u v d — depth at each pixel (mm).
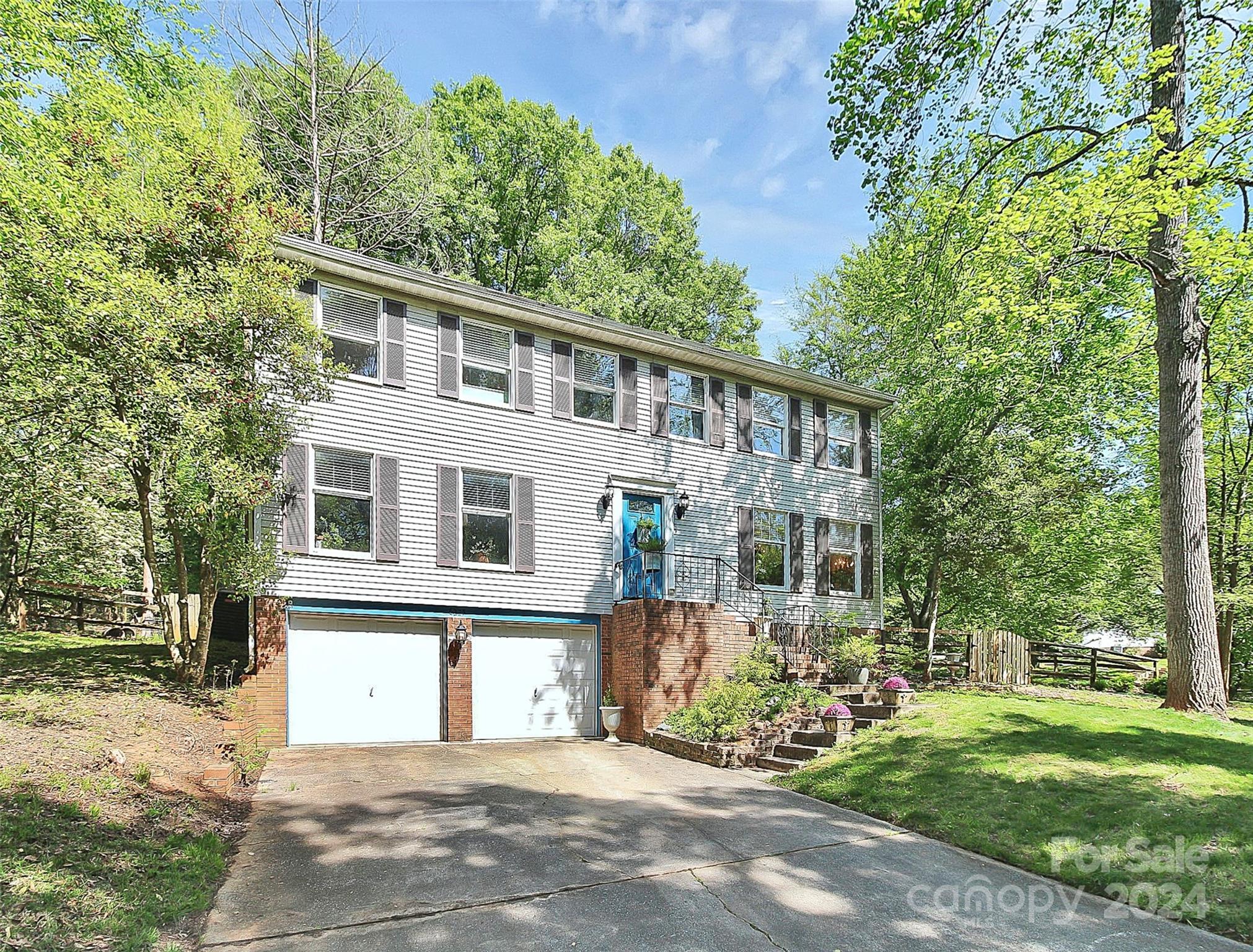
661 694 13219
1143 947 4969
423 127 25391
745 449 17031
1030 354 17172
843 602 17969
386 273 12602
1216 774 7758
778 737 11312
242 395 9680
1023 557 19766
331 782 8883
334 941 4660
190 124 9992
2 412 8648
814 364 28734
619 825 7422
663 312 28797
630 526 15312
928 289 15438
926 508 18656
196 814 6551
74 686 9477
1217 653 11031
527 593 13742
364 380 12531
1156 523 20578
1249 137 11461
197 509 10062
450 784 9016
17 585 15758
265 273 10039
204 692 10539
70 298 8289
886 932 5133
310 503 11875
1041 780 7984
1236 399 18859
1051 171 12719
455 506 13180
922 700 12789
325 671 11930
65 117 11891
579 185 29297
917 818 7617
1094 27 12578
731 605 16109
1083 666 18719
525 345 14375
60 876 4555
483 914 5156
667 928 5039
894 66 11547
